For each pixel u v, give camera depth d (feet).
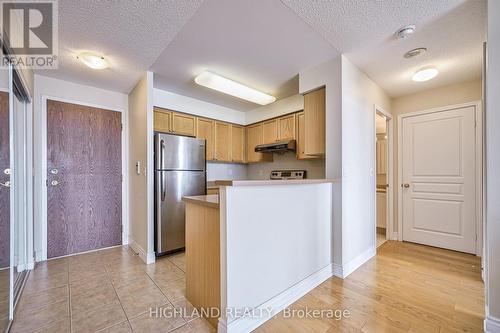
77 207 9.78
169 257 9.40
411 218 11.21
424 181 10.82
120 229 10.86
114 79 9.53
